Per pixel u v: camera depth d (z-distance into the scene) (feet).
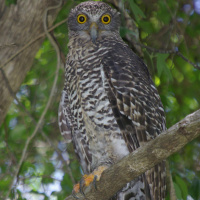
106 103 29.45
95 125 29.81
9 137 45.44
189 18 46.85
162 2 39.81
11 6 32.40
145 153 22.84
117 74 29.76
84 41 32.81
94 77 29.99
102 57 30.76
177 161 46.21
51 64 43.47
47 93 42.24
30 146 38.83
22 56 33.22
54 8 32.86
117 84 29.45
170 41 43.96
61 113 33.55
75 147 32.96
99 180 25.88
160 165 28.60
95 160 30.91
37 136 41.65
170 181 33.99
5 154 44.09
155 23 44.50
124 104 29.09
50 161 44.88
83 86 30.12
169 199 34.47
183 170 44.75
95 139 30.19
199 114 20.90
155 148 22.39
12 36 32.63
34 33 33.30
